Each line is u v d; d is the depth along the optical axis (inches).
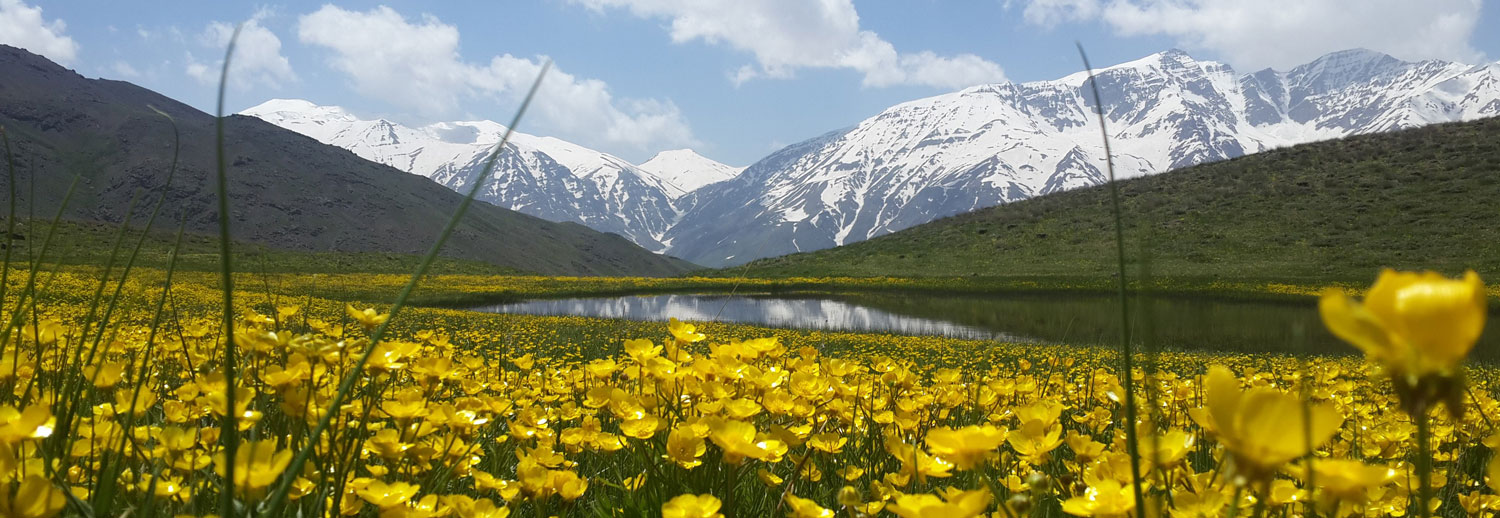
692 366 87.4
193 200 6752.0
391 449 61.8
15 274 687.7
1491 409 105.3
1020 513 38.8
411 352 62.1
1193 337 799.1
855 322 1320.1
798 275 2689.5
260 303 543.2
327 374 61.1
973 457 44.3
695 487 73.3
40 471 45.9
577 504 78.7
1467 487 93.7
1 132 58.1
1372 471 23.0
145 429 60.7
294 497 51.0
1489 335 764.0
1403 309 13.1
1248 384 187.2
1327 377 126.6
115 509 52.0
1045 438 61.1
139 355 97.5
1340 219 2311.8
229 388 30.6
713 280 2406.5
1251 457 18.4
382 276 2042.3
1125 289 31.2
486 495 76.5
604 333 657.0
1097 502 38.8
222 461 43.6
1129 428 30.0
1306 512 54.0
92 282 714.2
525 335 549.6
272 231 6742.1
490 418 81.9
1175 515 44.5
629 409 83.7
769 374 88.0
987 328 1163.9
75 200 6284.5
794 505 52.7
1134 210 2827.3
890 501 63.3
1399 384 13.6
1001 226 3063.5
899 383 100.9
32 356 76.6
